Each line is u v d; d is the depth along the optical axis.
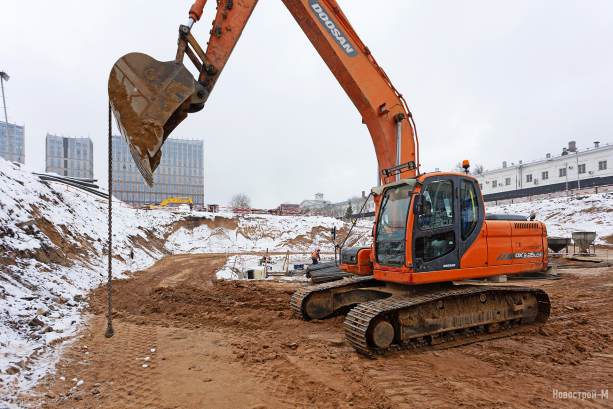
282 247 35.84
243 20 5.47
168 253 28.59
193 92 4.66
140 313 8.38
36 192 14.24
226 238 35.66
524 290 6.62
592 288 11.09
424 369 4.78
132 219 28.41
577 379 4.51
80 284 10.52
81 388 4.14
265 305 9.11
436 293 5.74
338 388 4.20
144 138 4.35
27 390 3.95
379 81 6.82
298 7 6.39
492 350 5.56
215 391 4.12
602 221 26.34
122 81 4.35
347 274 11.22
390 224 6.01
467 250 5.97
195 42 5.05
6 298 6.71
